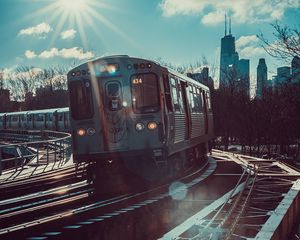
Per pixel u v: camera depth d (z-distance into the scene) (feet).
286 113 88.07
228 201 36.65
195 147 64.49
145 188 43.34
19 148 80.48
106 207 34.17
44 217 31.40
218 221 29.27
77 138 43.78
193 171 57.93
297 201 39.34
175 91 48.60
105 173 45.42
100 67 43.39
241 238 25.59
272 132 161.38
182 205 40.27
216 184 50.49
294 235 33.63
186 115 53.57
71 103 43.96
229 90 186.60
